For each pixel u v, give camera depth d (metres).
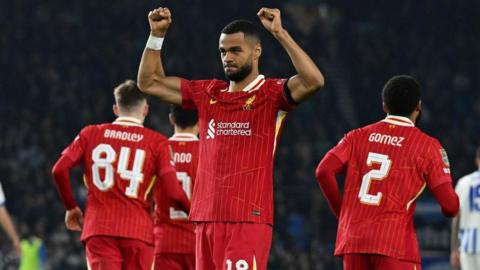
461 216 27.22
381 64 88.50
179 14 89.56
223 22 90.50
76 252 52.56
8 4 86.75
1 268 47.94
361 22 97.06
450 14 96.44
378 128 17.94
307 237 59.28
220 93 16.88
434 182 17.47
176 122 22.69
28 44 83.12
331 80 86.12
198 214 16.66
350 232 17.53
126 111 20.48
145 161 20.16
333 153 17.86
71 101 74.88
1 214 25.64
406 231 17.45
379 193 17.48
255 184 16.39
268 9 15.95
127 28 87.44
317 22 94.38
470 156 72.56
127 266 20.11
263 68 82.75
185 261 22.17
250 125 16.50
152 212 22.81
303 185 64.75
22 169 62.81
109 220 19.88
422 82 86.19
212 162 16.62
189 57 82.94
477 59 91.31
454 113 83.81
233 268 16.16
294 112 76.69
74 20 87.94
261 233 16.34
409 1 97.50
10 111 72.94
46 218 56.00
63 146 68.25
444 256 53.94
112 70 80.62
